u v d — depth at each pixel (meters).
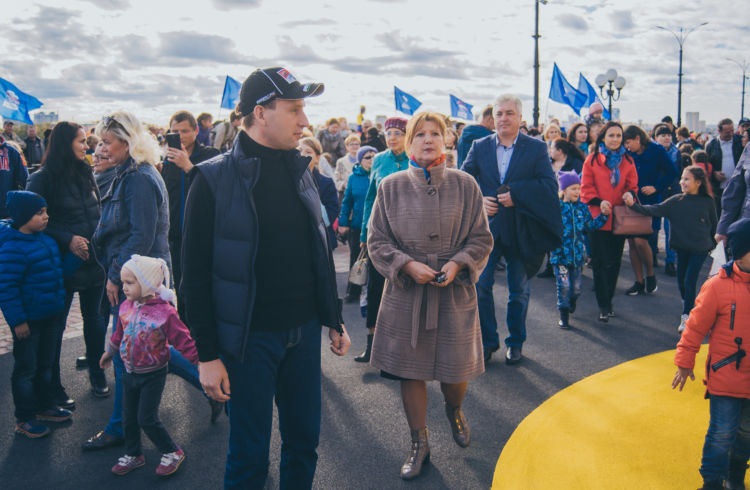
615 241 6.09
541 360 5.05
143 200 3.68
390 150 5.10
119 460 3.40
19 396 3.78
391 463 3.42
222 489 3.22
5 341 5.66
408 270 3.14
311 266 2.46
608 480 3.20
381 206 3.36
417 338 3.18
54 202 4.05
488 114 5.84
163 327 3.24
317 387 2.52
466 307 3.24
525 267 4.92
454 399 3.44
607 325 6.04
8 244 3.73
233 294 2.23
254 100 2.28
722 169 10.11
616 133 6.01
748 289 2.84
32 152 16.73
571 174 5.96
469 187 3.31
